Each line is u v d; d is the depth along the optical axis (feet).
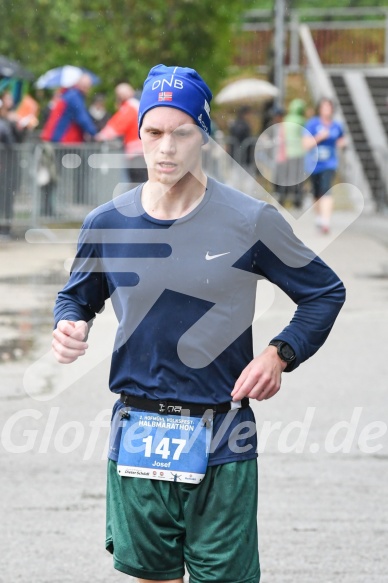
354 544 38.91
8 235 116.16
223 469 25.98
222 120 179.83
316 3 300.61
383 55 248.73
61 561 37.37
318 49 249.96
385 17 280.31
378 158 178.40
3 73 130.41
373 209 162.71
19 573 36.27
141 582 26.78
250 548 26.21
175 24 174.19
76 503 42.91
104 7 172.24
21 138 118.83
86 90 119.96
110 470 26.94
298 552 38.17
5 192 116.16
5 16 171.22
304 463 47.96
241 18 210.79
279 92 178.91
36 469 46.85
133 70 172.24
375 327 76.95
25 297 85.30
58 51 172.65
